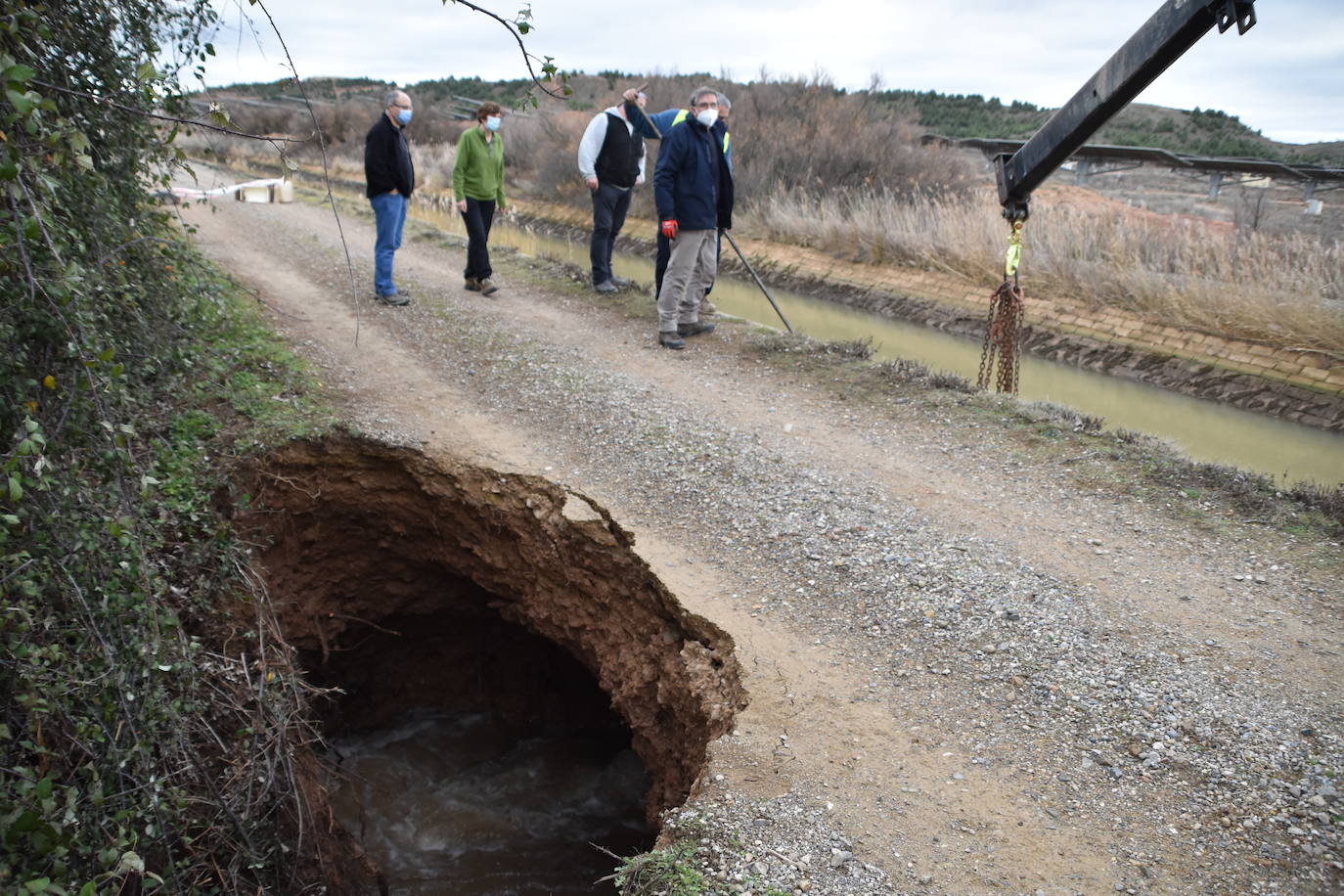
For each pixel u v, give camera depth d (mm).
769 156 17875
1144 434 6305
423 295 9609
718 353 8148
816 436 6316
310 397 6281
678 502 5379
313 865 4316
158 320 4594
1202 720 3471
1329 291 9445
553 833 6039
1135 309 10469
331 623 6172
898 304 12531
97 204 3701
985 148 23594
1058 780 3232
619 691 4707
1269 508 5105
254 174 23375
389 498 5941
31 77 2115
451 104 38719
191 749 3379
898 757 3359
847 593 4438
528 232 17609
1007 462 5875
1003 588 4398
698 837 3002
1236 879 2795
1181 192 22172
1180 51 4781
